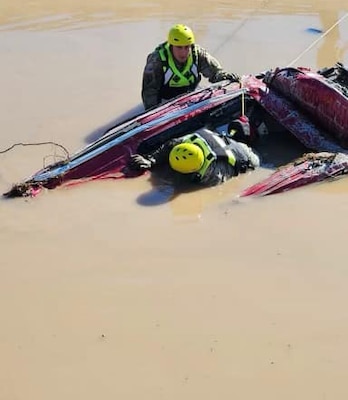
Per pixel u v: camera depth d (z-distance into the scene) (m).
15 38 10.11
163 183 6.45
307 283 5.08
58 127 7.55
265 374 4.30
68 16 11.01
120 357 4.45
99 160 6.48
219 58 9.34
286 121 6.95
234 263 5.31
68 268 5.29
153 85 7.37
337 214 5.91
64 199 6.18
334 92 6.68
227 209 6.04
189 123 6.84
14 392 4.20
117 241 5.60
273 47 9.70
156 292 5.01
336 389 4.19
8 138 7.30
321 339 4.57
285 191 6.24
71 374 4.32
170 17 10.92
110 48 9.71
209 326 4.69
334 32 10.22
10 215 5.95
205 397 4.14
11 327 4.71
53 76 8.82
